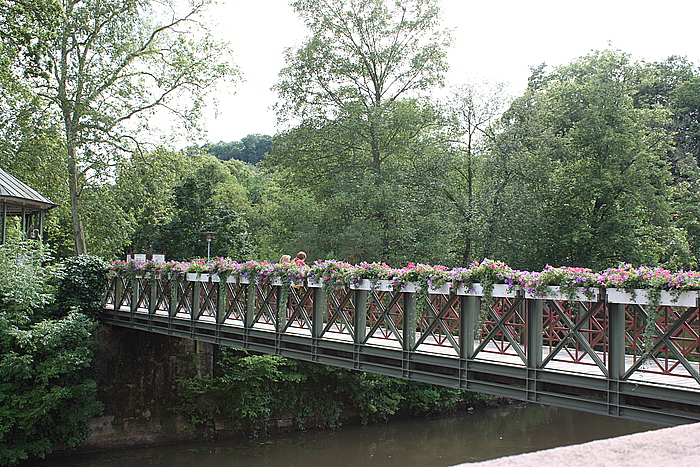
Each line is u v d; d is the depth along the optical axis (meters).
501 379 8.35
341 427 21.39
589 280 7.28
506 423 22.36
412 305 9.50
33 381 15.10
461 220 25.00
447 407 24.14
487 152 24.84
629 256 22.92
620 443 1.31
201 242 30.86
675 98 31.70
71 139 24.41
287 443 18.83
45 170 24.70
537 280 7.69
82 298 16.95
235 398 18.98
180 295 15.02
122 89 24.72
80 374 16.06
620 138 23.11
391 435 20.31
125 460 16.12
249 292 12.61
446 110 25.23
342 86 25.69
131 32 25.25
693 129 31.58
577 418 23.27
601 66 24.12
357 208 24.25
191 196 31.78
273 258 34.56
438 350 9.48
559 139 24.08
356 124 24.38
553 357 8.45
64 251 33.09
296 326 12.65
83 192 25.38
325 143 25.77
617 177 22.83
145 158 25.70
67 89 24.56
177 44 25.52
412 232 23.45
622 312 7.17
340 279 10.30
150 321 15.70
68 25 23.42
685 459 1.20
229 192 44.78
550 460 1.21
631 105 24.16
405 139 25.23
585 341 7.46
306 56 25.52
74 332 15.59
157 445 17.69
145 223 33.84
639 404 7.04
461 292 8.59
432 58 25.44
